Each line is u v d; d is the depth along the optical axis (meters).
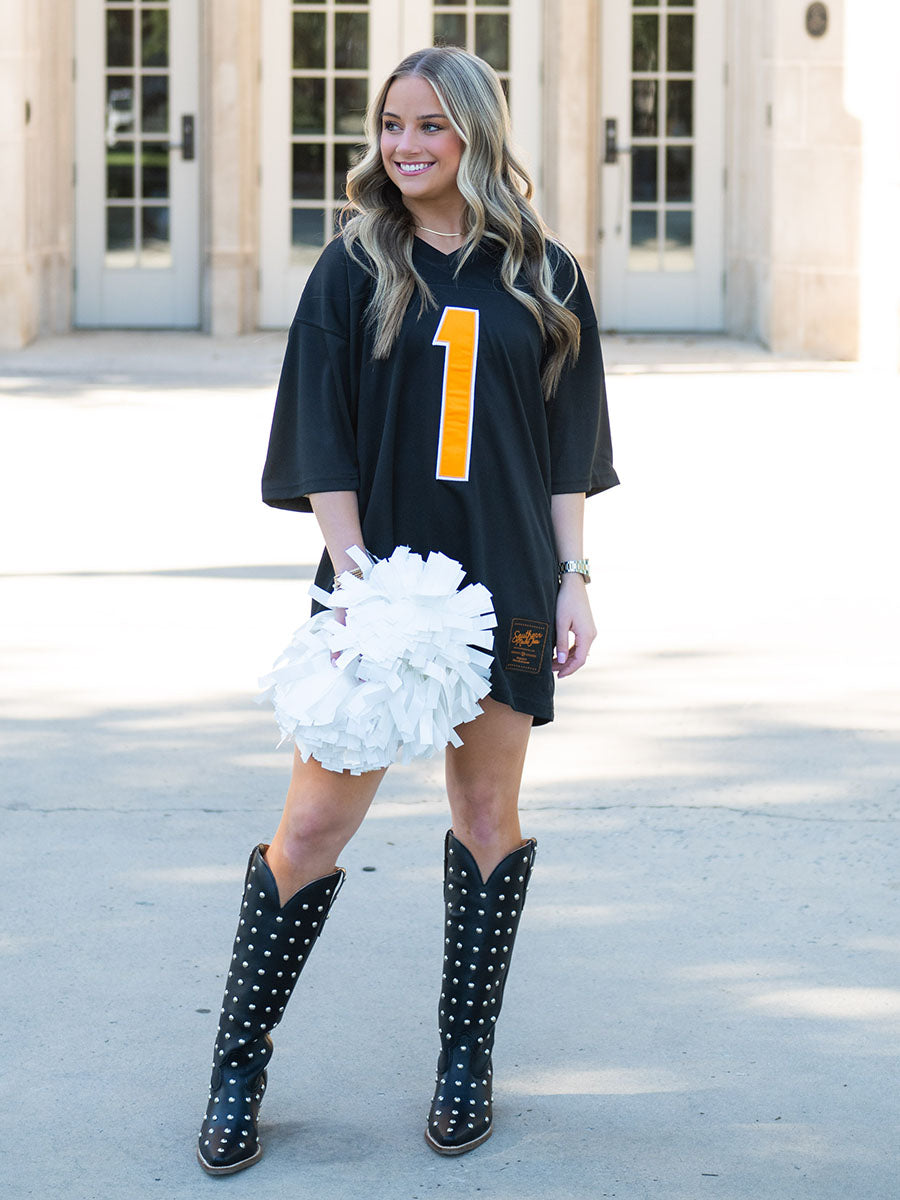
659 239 15.13
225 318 14.83
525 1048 3.52
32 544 7.86
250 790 4.91
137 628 6.52
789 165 13.88
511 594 3.05
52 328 14.75
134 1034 3.55
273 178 14.95
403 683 2.92
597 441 3.23
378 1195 3.01
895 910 4.16
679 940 4.00
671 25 14.81
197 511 8.58
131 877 4.32
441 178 2.98
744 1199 2.98
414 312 2.98
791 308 14.06
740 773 5.07
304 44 14.77
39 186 14.35
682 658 6.20
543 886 4.29
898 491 9.13
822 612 6.82
